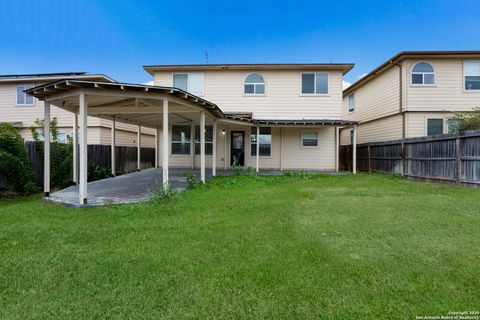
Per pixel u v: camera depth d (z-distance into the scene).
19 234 3.74
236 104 13.71
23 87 15.10
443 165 8.52
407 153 10.31
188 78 13.79
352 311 2.02
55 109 15.20
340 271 2.61
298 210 5.02
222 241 3.43
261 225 4.09
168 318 1.96
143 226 4.07
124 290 2.32
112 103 7.83
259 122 11.88
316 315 1.99
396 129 13.14
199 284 2.40
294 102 13.57
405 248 3.16
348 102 18.58
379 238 3.50
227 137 14.02
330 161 13.63
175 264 2.78
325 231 3.80
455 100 12.22
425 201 5.68
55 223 4.31
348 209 5.07
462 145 7.81
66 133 15.12
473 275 2.50
